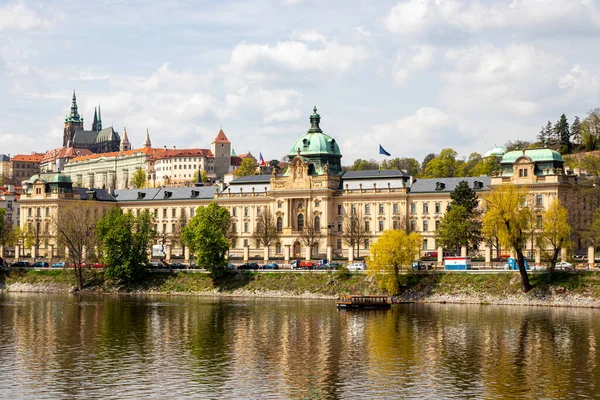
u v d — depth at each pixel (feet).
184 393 361.92
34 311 630.74
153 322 565.12
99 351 456.45
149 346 471.62
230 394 360.28
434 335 502.38
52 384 378.12
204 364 421.18
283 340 489.67
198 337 501.56
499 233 654.94
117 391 365.40
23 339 496.23
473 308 630.33
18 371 404.98
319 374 398.01
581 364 418.10
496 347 461.78
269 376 394.11
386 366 415.03
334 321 565.12
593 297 629.92
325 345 472.03
